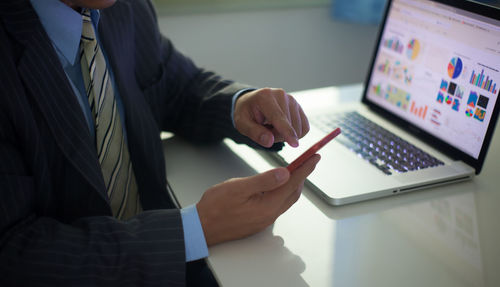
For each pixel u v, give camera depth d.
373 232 0.69
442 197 0.79
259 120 0.84
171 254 0.63
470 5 0.85
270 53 2.29
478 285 0.59
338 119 1.04
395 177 0.80
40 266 0.60
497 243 0.67
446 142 0.88
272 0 2.16
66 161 0.75
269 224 0.68
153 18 1.05
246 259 0.63
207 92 1.01
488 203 0.77
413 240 0.68
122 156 0.88
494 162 0.90
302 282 0.59
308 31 2.32
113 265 0.62
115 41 0.89
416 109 0.96
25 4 0.73
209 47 2.15
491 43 0.81
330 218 0.72
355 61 2.52
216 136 0.95
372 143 0.93
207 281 0.88
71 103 0.74
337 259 0.63
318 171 0.81
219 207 0.66
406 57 1.00
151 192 0.91
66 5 0.77
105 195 0.76
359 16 2.26
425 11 0.95
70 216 0.78
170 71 1.07
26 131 0.69
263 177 0.65
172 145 0.98
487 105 0.81
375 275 0.61
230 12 2.11
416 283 0.59
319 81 2.48
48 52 0.73
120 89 0.87
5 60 0.69
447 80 0.89
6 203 0.65
